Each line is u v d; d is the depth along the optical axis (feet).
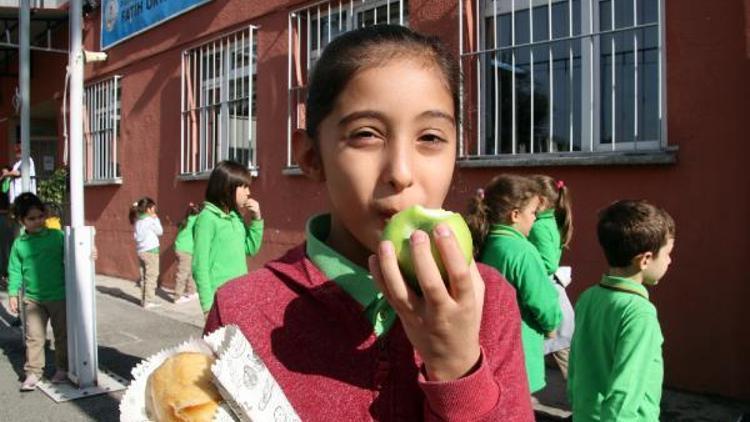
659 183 15.71
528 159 17.76
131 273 37.42
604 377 8.50
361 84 3.37
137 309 29.01
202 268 14.53
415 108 3.34
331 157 3.49
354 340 3.61
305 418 3.48
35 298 17.93
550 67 17.98
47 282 17.97
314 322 3.67
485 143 19.40
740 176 14.49
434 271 2.80
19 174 37.45
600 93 17.28
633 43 16.56
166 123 33.86
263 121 27.25
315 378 3.56
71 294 17.62
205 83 31.30
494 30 19.22
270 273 3.96
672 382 15.53
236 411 3.33
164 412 3.36
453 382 2.98
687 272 15.28
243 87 28.60
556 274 13.85
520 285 10.87
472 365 3.03
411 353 3.58
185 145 32.53
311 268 3.78
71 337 17.87
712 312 14.92
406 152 3.34
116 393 17.42
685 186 15.30
